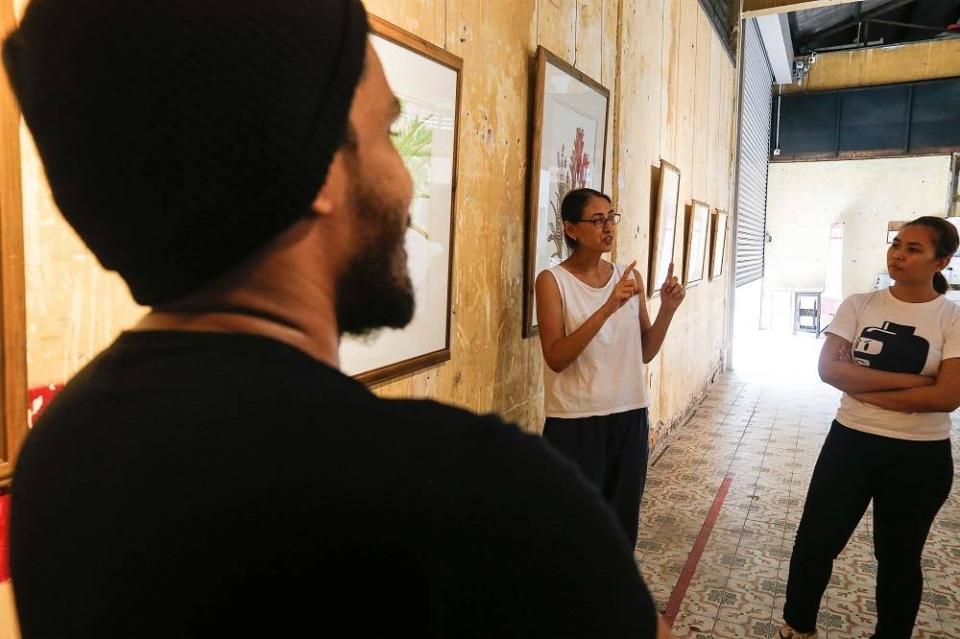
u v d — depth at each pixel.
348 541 0.33
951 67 9.48
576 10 2.65
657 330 2.44
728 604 2.56
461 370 2.03
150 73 0.34
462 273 1.99
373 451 0.34
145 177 0.35
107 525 0.36
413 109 1.63
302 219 0.39
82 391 0.42
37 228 0.93
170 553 0.33
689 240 4.79
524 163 2.32
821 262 10.52
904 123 9.77
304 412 0.35
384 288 0.45
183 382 0.37
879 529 2.10
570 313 2.21
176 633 0.33
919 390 1.97
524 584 0.34
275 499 0.33
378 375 1.59
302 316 0.41
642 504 3.50
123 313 1.05
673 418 4.77
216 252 0.37
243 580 0.33
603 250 2.29
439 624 0.34
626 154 3.31
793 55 9.41
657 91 3.80
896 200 9.96
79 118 0.35
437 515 0.33
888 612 2.09
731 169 6.78
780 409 5.50
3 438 0.88
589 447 2.23
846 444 2.12
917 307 2.04
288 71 0.35
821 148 10.31
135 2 0.34
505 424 0.39
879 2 9.15
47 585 0.39
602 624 0.35
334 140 0.38
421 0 1.68
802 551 2.21
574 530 0.36
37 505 0.40
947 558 2.93
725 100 6.14
